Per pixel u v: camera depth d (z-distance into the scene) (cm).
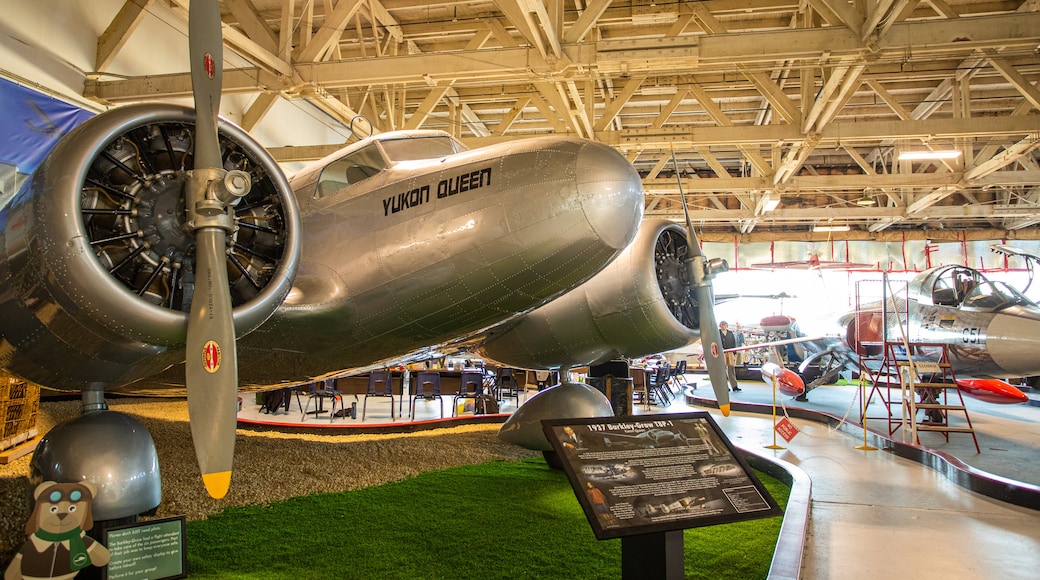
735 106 1898
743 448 773
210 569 372
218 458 314
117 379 383
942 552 443
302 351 496
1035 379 1761
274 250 401
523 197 429
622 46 916
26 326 354
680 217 2381
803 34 879
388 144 531
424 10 1358
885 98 1395
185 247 356
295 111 1633
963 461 770
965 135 1299
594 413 640
